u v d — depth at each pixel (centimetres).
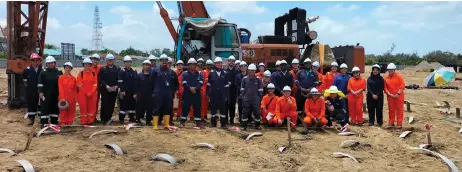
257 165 729
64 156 735
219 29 1380
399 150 860
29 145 801
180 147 832
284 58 1521
